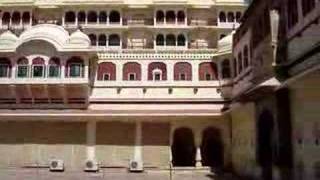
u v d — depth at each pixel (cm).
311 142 2183
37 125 4391
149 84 4606
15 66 4419
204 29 5812
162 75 4669
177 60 4697
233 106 3966
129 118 4353
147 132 4378
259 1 3117
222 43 4688
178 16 5953
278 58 2691
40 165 4322
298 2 2445
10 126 4400
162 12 5950
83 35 4544
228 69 4600
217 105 4525
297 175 2406
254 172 3309
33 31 4512
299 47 2420
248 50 3609
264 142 3062
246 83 3662
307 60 2306
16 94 4416
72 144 4353
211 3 6003
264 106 2952
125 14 6006
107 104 4525
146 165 4319
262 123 3073
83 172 4191
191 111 4406
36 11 5956
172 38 5862
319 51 2142
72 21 5928
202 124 4425
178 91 4591
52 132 4378
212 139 4584
